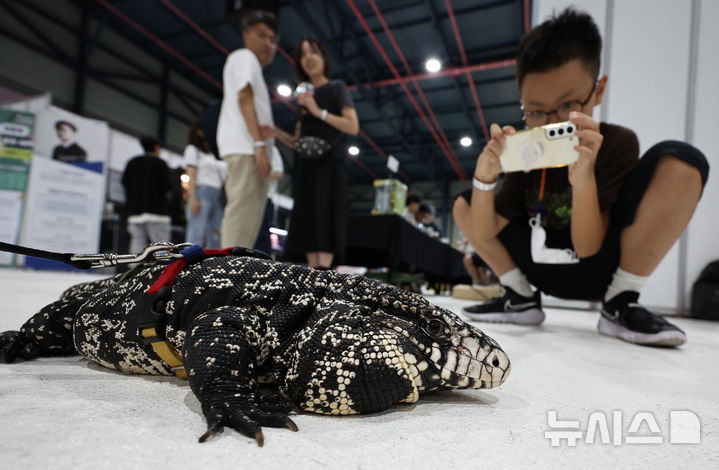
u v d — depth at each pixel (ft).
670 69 6.98
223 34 17.11
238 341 1.32
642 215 3.13
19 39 14.99
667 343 3.14
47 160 11.21
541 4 7.55
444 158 27.66
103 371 1.81
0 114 10.80
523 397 1.73
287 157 26.61
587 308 7.52
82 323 1.78
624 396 1.81
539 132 2.89
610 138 3.27
